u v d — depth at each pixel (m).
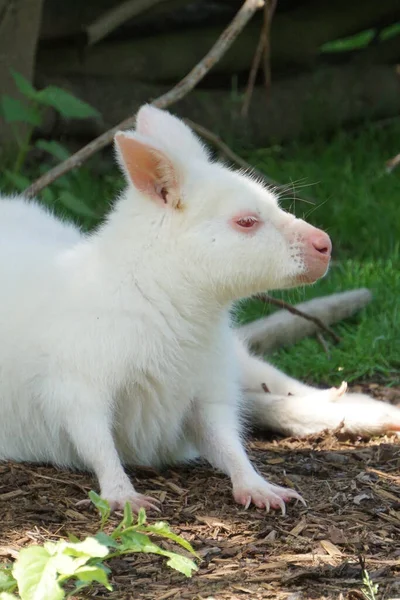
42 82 16.16
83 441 8.28
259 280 8.46
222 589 6.68
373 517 7.98
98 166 16.42
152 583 6.78
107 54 16.75
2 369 8.70
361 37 22.22
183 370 8.60
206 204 8.34
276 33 17.89
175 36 17.34
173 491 8.48
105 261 8.49
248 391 10.77
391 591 6.69
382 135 18.42
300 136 18.28
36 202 11.72
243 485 8.26
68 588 6.68
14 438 8.91
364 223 15.32
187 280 8.41
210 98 17.38
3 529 7.50
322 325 12.37
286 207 15.45
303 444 10.00
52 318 8.45
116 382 8.35
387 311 13.05
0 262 9.00
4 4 14.62
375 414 10.04
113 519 7.73
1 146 15.23
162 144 8.28
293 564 7.09
